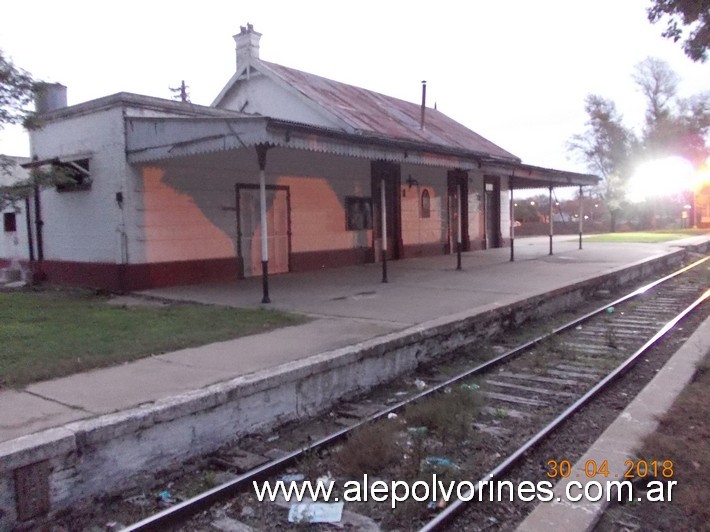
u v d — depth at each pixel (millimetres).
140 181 12055
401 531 4059
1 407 5059
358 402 6914
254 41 17672
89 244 12875
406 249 19547
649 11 11312
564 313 12328
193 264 13016
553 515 3766
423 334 8148
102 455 4598
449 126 23734
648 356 8508
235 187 13844
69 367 6211
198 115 13266
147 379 5883
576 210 58281
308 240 15820
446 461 5016
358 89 21422
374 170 18016
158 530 4102
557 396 6812
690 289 15586
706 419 5316
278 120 9445
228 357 6754
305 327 8406
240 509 4402
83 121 12703
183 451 5172
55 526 4227
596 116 46875
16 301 11008
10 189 10477
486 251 22688
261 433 5875
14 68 10234
